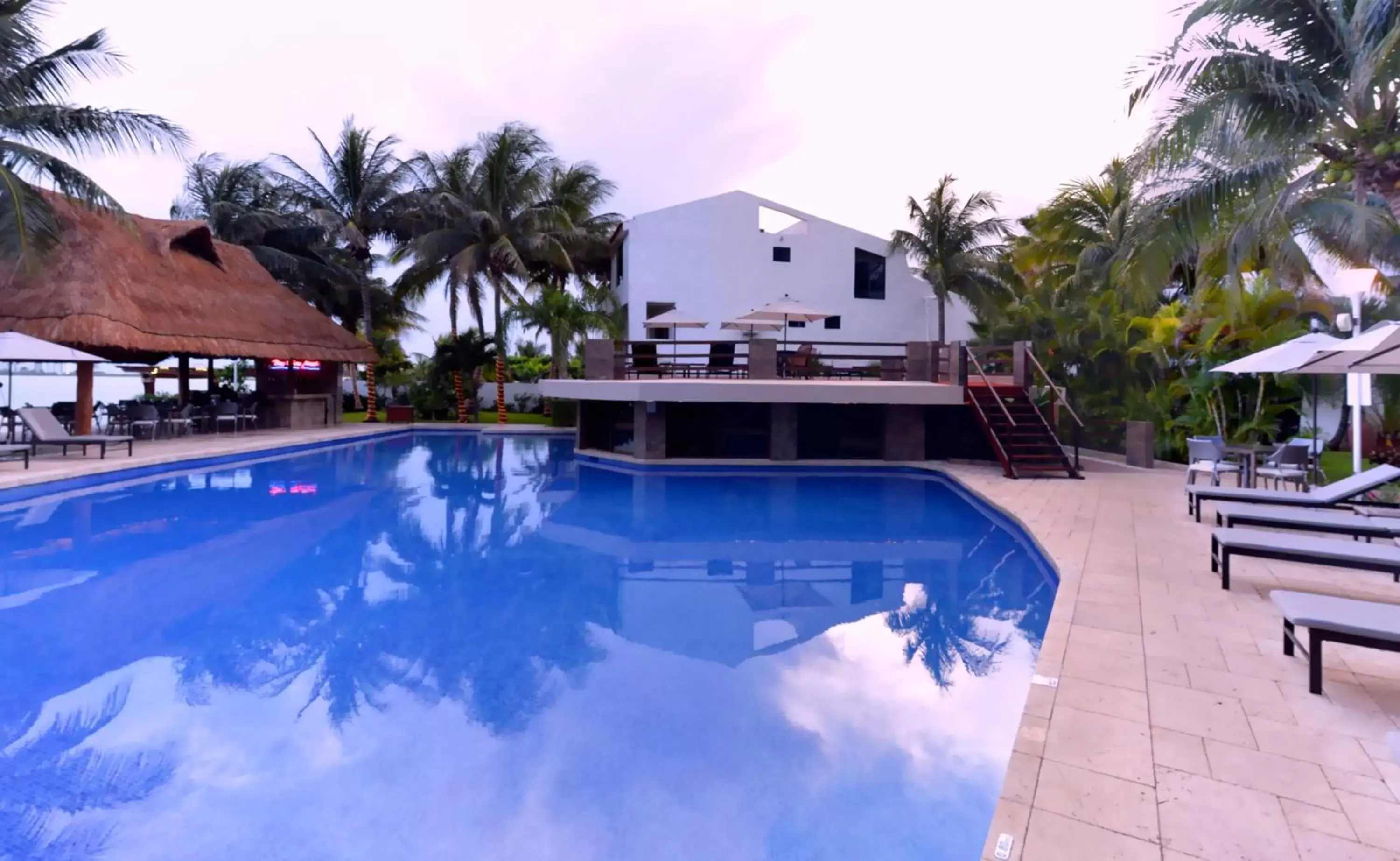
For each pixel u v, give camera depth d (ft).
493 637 21.36
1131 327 59.06
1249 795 11.24
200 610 23.44
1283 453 36.78
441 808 12.87
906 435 56.54
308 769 14.10
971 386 55.21
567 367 97.86
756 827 12.32
